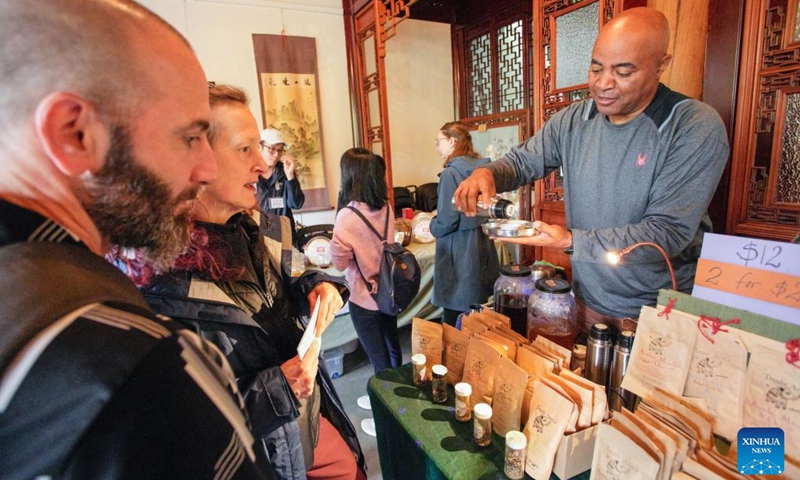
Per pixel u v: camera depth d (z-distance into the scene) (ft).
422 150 12.67
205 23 9.78
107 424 0.83
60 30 0.92
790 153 3.70
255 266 2.91
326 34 11.10
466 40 11.62
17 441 0.78
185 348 1.00
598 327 2.70
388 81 11.82
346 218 5.64
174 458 0.91
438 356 3.41
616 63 2.83
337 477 3.27
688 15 4.48
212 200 2.46
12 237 0.95
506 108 10.57
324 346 7.45
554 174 5.76
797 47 3.49
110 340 0.89
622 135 3.22
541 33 5.35
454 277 6.81
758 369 1.87
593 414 2.29
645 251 2.80
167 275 2.16
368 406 6.68
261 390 2.33
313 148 11.32
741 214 4.06
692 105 2.94
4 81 0.91
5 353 0.82
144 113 1.07
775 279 1.88
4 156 0.95
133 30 1.03
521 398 2.49
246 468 1.07
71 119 0.96
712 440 1.95
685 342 2.12
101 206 1.08
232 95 2.54
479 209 3.30
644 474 1.85
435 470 2.54
